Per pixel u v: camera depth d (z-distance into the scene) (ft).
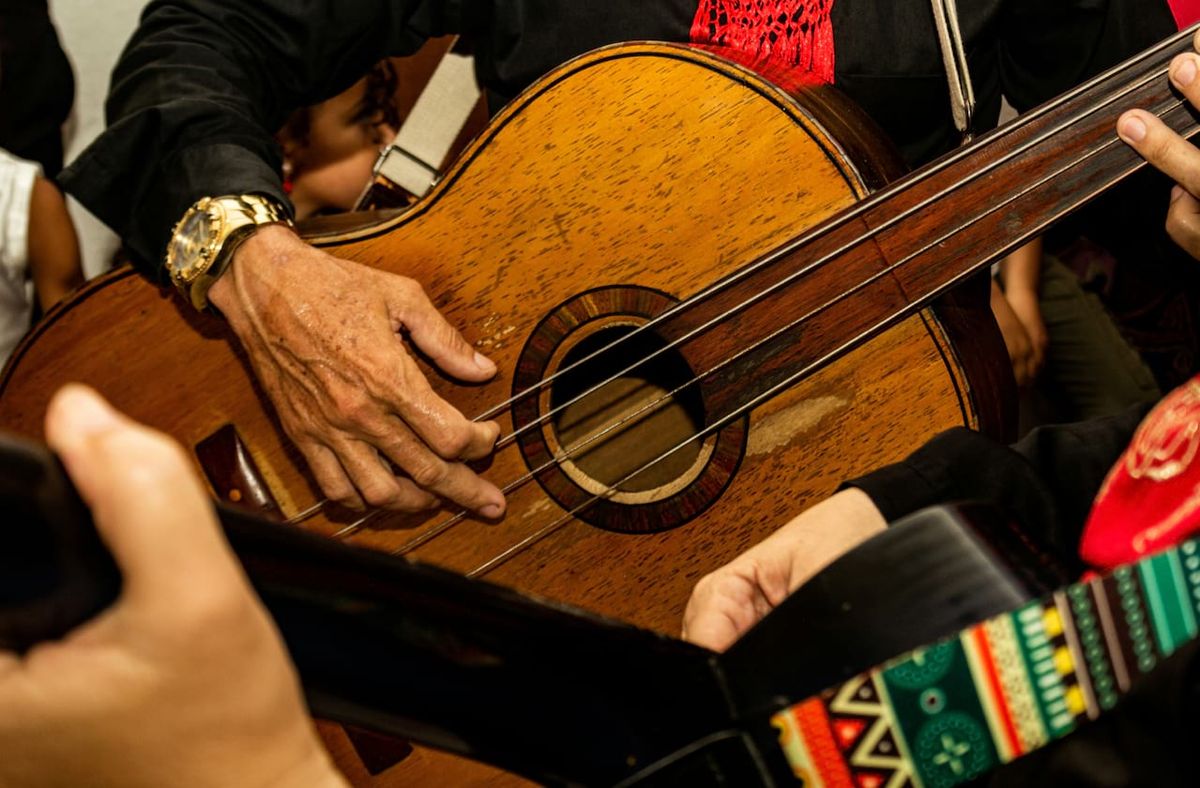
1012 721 1.68
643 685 1.67
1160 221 4.32
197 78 4.42
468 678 1.55
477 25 4.81
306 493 4.16
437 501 3.94
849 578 1.75
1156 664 1.64
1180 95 3.27
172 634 1.07
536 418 3.94
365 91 5.98
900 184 3.54
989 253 3.44
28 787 1.16
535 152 3.96
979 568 1.74
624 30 4.55
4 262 6.37
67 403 1.07
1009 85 4.80
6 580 1.06
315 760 1.21
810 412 3.70
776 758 1.71
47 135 7.18
